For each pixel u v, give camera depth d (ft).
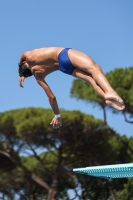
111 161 109.40
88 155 107.45
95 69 28.25
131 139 111.75
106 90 27.40
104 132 104.88
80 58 28.81
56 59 30.12
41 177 117.50
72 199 114.62
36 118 101.24
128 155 111.14
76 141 104.42
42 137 103.55
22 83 32.58
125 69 98.37
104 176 44.21
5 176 116.98
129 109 97.40
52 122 32.89
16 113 107.76
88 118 102.32
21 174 116.26
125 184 103.45
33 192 119.03
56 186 108.17
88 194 114.42
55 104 32.09
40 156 119.55
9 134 109.29
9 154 109.09
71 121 101.35
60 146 105.81
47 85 31.48
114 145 108.27
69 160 108.37
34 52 31.07
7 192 118.62
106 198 113.19
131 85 95.25
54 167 115.75
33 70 31.17
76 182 114.73
